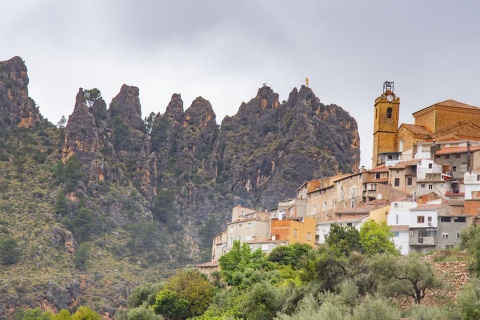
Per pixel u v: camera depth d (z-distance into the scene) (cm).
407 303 18650
